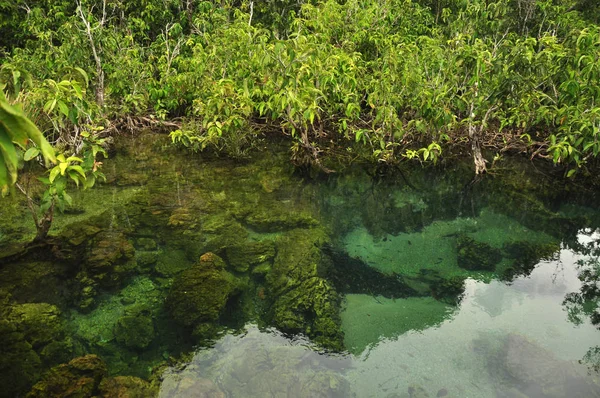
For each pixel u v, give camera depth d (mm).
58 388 2809
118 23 12422
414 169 7781
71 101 5234
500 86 6957
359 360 3293
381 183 7234
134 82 9789
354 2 9969
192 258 4523
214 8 12039
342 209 6180
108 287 4004
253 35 8727
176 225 5207
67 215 5328
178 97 9844
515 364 3189
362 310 3939
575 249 5055
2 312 3516
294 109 6422
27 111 5094
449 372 3170
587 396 2865
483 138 8758
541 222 5777
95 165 4398
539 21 11023
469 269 4652
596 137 6387
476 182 7211
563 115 6852
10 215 5223
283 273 4352
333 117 9102
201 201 5996
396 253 4980
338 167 7816
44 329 3416
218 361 3215
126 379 2943
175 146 8766
